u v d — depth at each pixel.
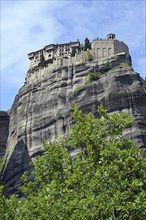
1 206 44.59
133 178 36.28
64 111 152.25
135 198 34.22
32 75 173.88
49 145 44.59
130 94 147.50
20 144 155.62
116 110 145.12
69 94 155.88
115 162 36.47
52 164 42.78
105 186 35.62
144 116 144.62
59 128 150.38
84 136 40.94
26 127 158.00
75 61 167.62
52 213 36.31
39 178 43.44
